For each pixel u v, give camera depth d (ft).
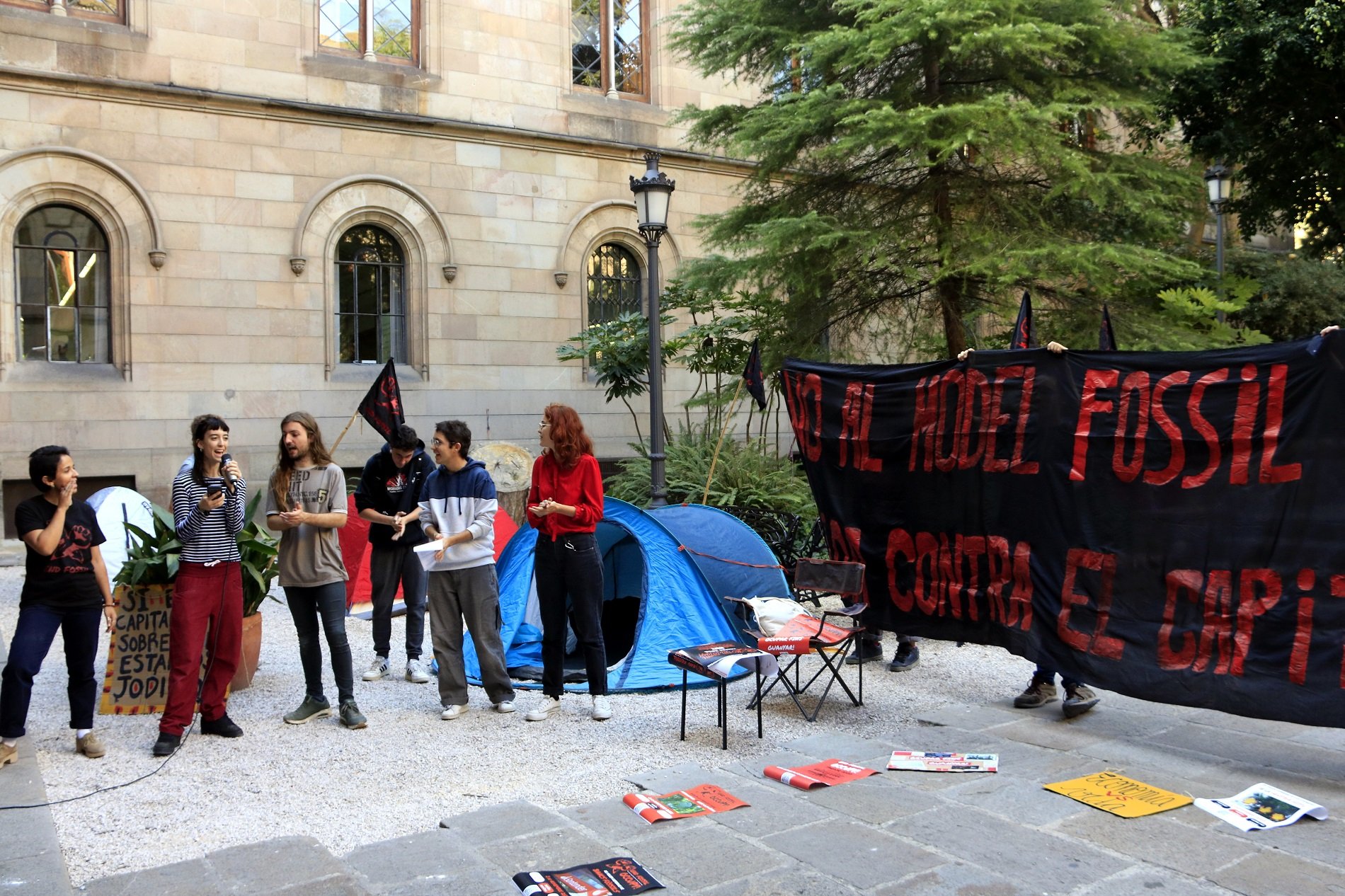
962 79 38.45
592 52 59.67
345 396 51.57
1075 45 36.06
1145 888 12.80
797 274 37.93
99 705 22.08
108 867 13.94
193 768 18.28
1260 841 14.26
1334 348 17.26
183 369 47.73
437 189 53.72
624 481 44.16
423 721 21.33
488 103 55.16
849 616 23.31
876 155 39.40
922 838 14.46
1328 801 15.89
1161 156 51.26
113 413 46.29
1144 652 19.33
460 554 21.59
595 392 58.54
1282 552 17.71
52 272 46.01
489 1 55.26
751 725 20.97
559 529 21.31
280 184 49.80
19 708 18.10
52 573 18.52
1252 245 81.46
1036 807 15.66
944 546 23.13
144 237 46.83
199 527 19.52
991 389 22.18
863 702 22.58
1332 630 17.07
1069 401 20.76
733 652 20.11
